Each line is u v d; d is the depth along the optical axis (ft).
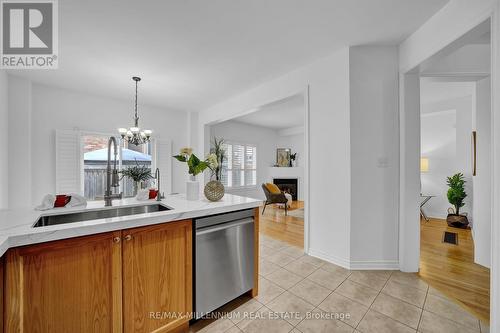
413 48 7.27
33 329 3.34
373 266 8.01
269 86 11.56
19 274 3.24
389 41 7.80
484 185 8.23
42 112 11.84
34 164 11.59
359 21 6.74
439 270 7.91
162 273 4.58
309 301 6.14
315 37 7.59
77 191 12.64
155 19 6.63
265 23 6.86
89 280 3.79
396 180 8.00
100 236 3.87
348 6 6.10
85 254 3.76
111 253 3.97
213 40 7.79
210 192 6.35
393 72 8.02
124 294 4.11
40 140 11.77
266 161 25.03
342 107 8.32
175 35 7.47
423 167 15.48
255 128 23.88
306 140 9.57
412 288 6.75
